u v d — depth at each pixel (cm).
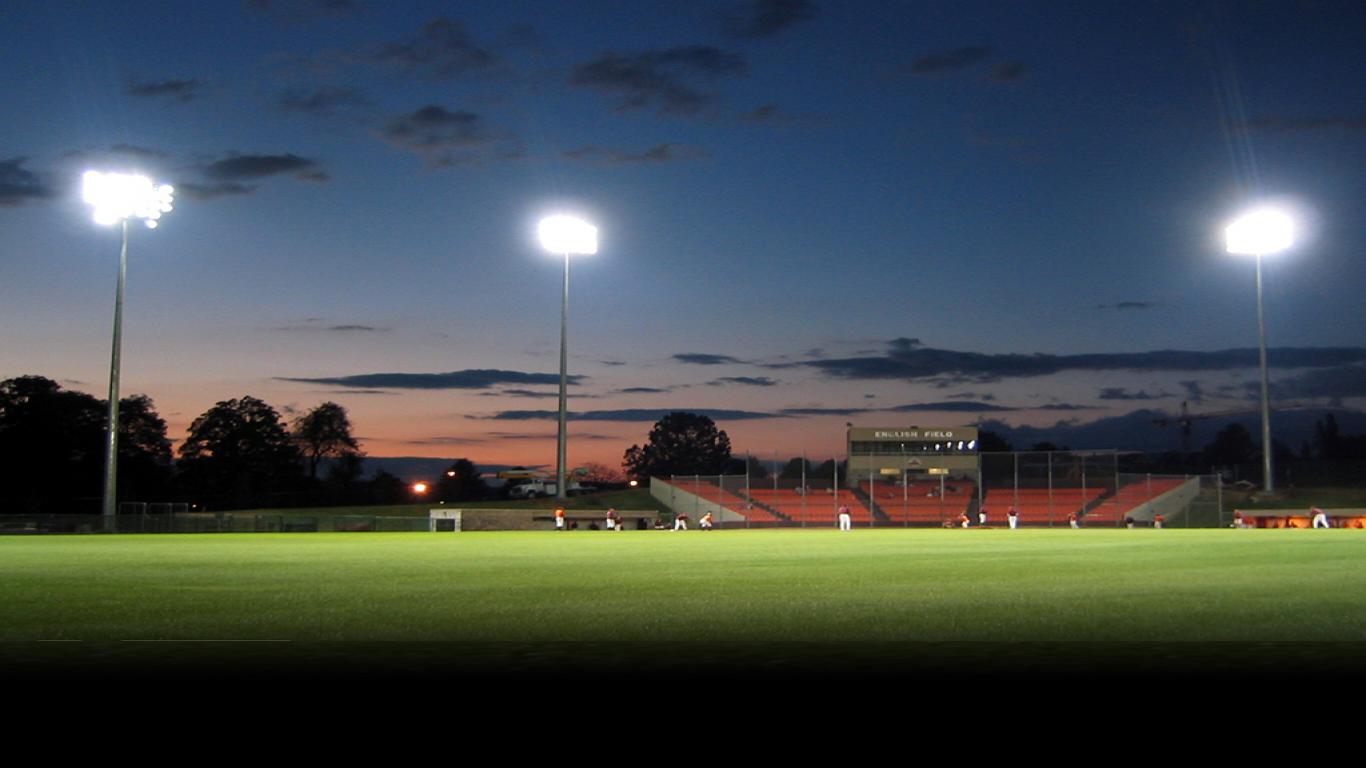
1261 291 5722
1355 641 587
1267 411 5709
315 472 10769
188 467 9838
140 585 1137
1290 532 3662
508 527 5431
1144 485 6438
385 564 1606
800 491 6944
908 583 1127
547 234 5425
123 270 4544
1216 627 694
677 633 672
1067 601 891
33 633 686
